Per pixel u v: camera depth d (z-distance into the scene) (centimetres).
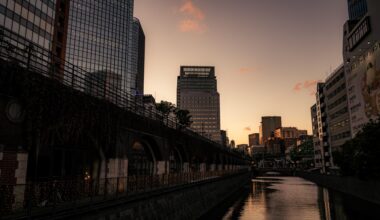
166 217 2448
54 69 1606
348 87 9231
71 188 1391
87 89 1892
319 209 4494
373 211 4228
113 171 2092
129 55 16062
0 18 6694
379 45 7206
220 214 3975
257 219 3650
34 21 7600
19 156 1331
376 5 7325
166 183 2667
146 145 3006
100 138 1980
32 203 1166
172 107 8581
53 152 1706
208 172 4425
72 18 14375
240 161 14150
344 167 6222
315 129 14162
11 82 1299
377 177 4678
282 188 8556
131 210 1861
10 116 1302
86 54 14475
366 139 4588
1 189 1062
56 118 1497
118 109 2166
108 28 15312
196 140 4684
